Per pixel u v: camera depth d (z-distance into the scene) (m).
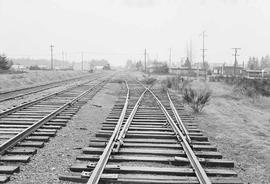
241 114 14.64
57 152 6.82
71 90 22.73
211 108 16.14
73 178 5.16
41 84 31.08
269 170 6.19
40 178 5.27
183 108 14.48
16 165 5.86
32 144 7.13
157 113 12.62
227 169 6.02
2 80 27.11
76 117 11.44
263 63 137.38
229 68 93.38
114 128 9.22
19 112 11.98
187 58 90.50
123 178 5.19
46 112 12.00
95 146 7.19
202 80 45.41
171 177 5.26
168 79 32.31
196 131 9.40
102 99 18.50
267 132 10.28
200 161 6.11
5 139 7.78
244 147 7.99
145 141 7.72
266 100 20.69
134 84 33.94
